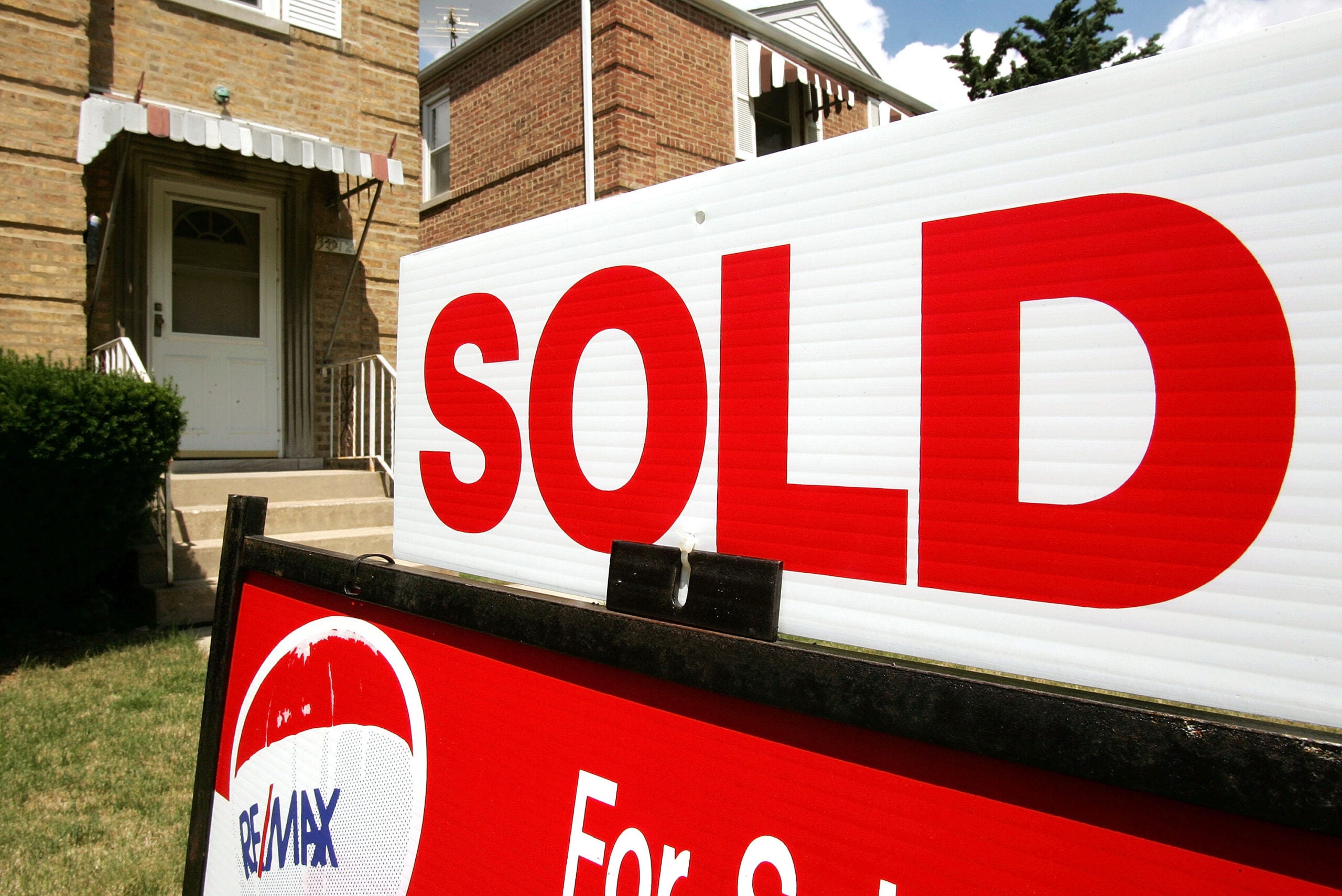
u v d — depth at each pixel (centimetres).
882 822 74
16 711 384
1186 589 68
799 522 92
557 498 119
